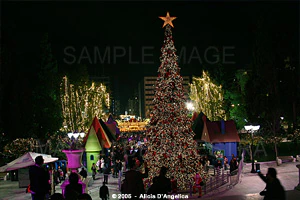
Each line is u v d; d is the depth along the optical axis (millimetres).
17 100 44344
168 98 23469
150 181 22859
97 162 35562
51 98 53000
